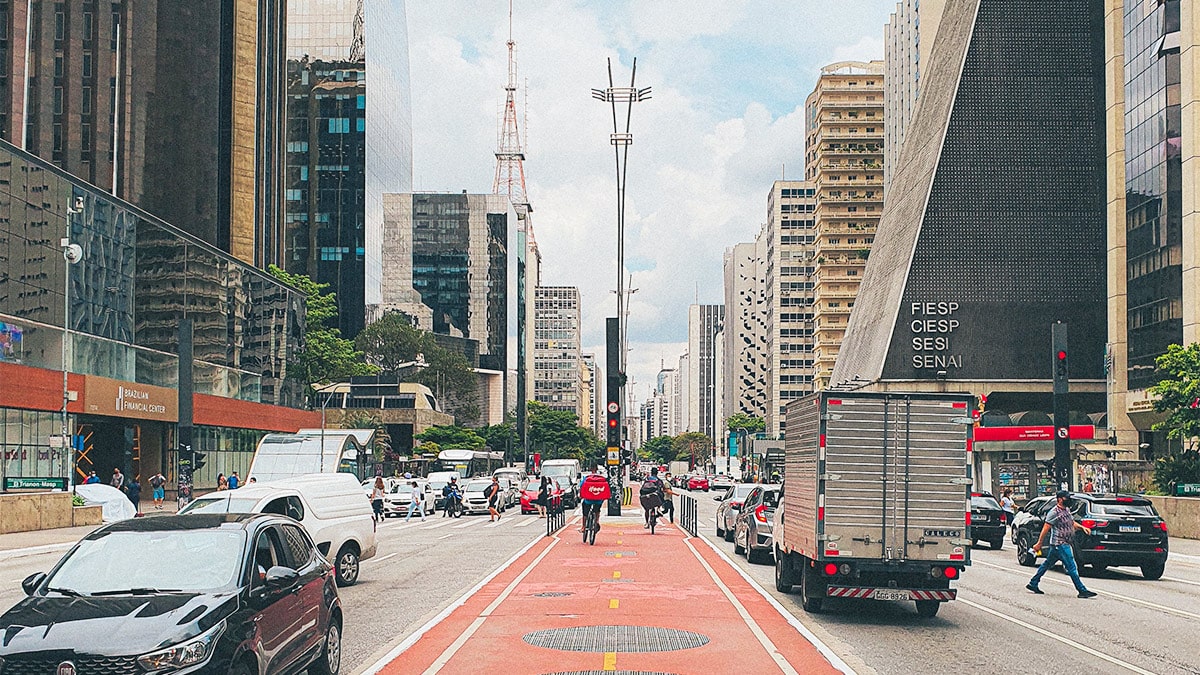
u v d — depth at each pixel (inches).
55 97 2886.3
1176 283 2522.1
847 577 615.2
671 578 823.1
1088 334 3435.0
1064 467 1446.9
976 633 572.7
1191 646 536.7
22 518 1417.3
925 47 4729.3
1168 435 1697.8
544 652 481.7
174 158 3149.6
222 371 2605.8
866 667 453.4
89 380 1942.7
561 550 1117.1
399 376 5516.7
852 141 5841.5
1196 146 2411.4
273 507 732.7
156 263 2290.8
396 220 7313.0
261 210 3654.0
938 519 613.9
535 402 6973.4
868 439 615.8
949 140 3535.9
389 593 735.7
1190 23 2440.9
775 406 6422.2
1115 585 875.4
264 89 3708.2
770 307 6688.0
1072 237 3474.4
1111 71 2942.9
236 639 315.0
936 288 3491.6
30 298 1809.8
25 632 298.2
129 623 302.8
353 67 5388.8
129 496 1830.7
